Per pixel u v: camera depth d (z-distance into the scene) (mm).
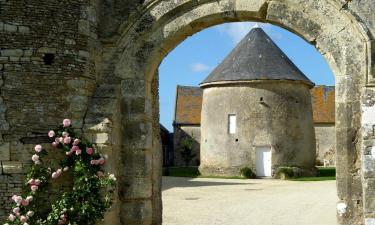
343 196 7375
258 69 30312
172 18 8117
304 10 7637
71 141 7457
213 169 31172
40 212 7316
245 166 30031
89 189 7273
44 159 7438
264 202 16578
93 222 7250
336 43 7477
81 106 7719
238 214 13836
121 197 8094
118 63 8195
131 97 8148
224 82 30969
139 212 8062
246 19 8055
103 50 8250
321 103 43906
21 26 7473
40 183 7297
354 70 7391
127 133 8141
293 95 30391
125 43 8203
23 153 7371
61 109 7578
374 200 7102
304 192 19812
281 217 13320
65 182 7500
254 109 30156
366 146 7184
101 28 8242
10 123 7363
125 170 8117
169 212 14141
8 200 7289
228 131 30859
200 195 18672
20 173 7324
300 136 30344
